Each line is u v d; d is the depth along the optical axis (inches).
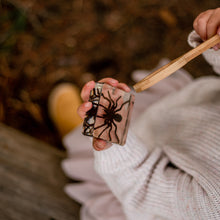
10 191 20.2
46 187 20.7
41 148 21.8
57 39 32.6
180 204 14.8
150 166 15.8
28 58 31.5
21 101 30.2
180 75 24.4
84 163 21.1
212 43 13.4
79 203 20.7
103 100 13.6
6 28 30.2
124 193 16.3
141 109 22.9
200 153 16.0
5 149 21.1
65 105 28.7
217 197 13.9
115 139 13.8
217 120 16.4
